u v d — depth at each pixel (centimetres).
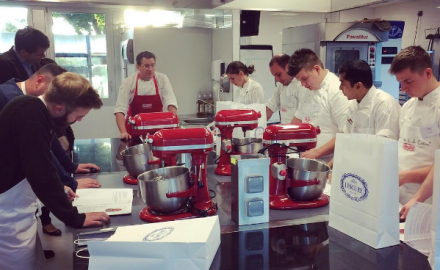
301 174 152
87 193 173
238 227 135
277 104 325
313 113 250
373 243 117
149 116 211
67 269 224
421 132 179
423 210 117
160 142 145
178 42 443
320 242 122
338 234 128
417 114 183
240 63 322
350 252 115
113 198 167
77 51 498
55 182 133
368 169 117
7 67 272
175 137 146
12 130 131
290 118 301
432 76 176
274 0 356
